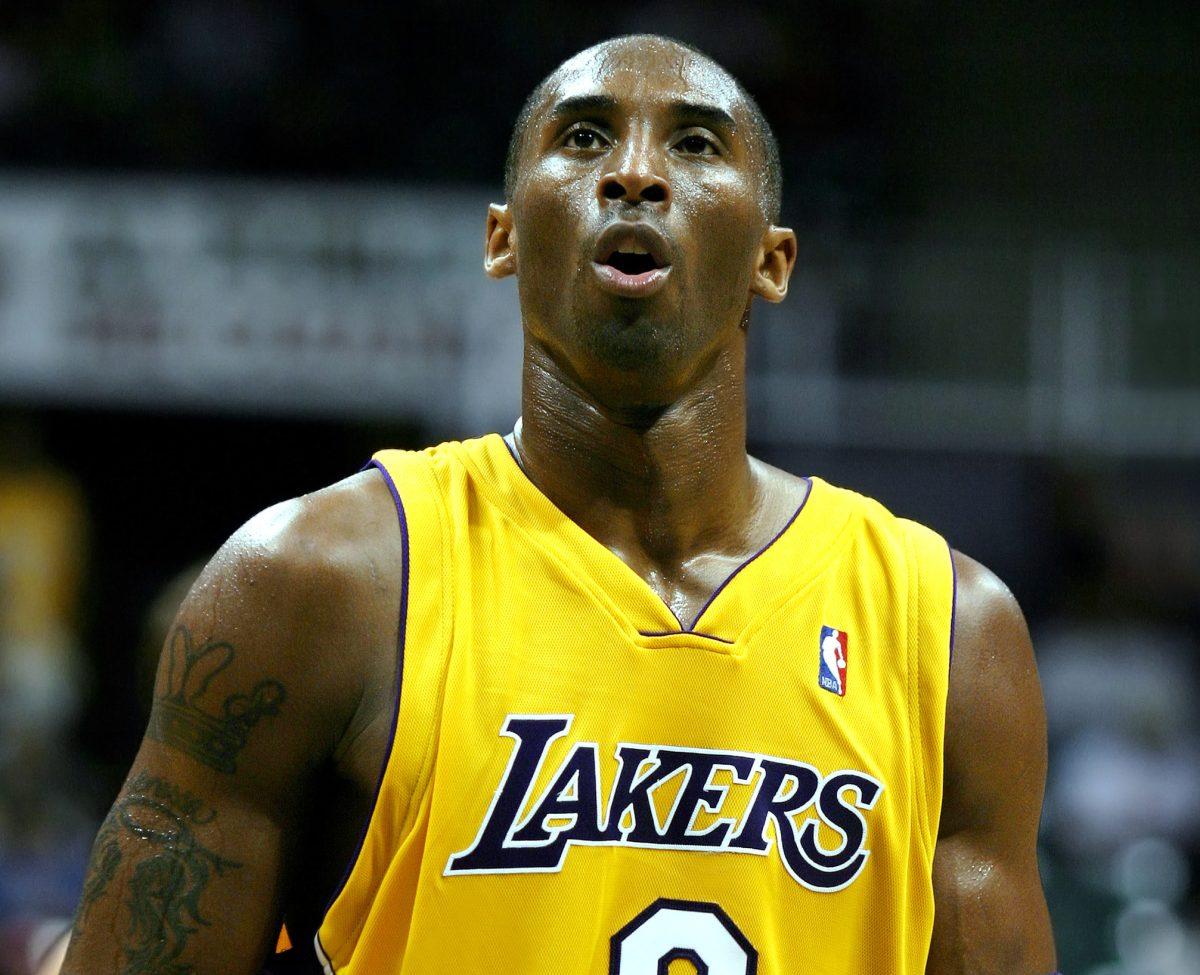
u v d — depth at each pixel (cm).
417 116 3431
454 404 2761
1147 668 2709
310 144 3359
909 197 3484
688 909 602
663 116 659
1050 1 3619
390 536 631
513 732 604
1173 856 2294
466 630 616
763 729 627
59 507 3050
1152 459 2952
